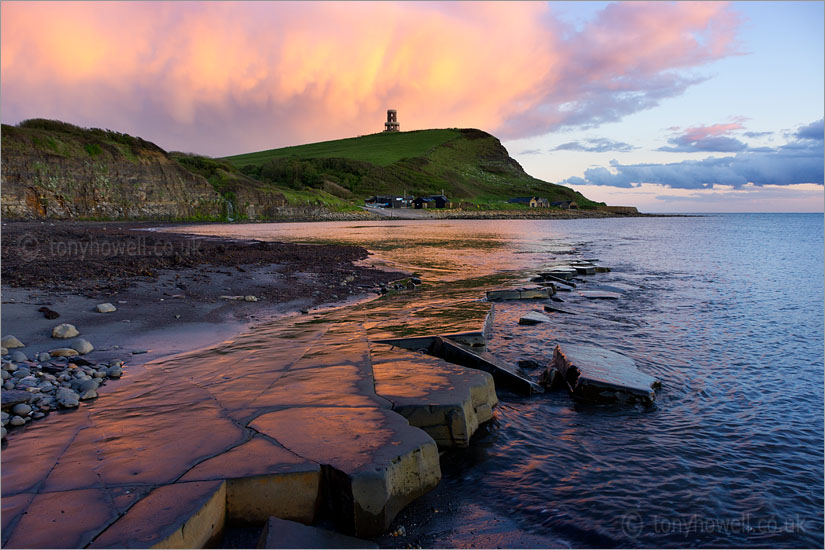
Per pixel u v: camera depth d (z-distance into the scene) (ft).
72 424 16.42
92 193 230.48
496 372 24.11
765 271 78.74
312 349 25.77
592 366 23.82
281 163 480.64
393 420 15.64
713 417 20.51
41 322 31.99
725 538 12.43
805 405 21.97
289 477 12.12
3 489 11.63
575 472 15.64
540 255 101.24
